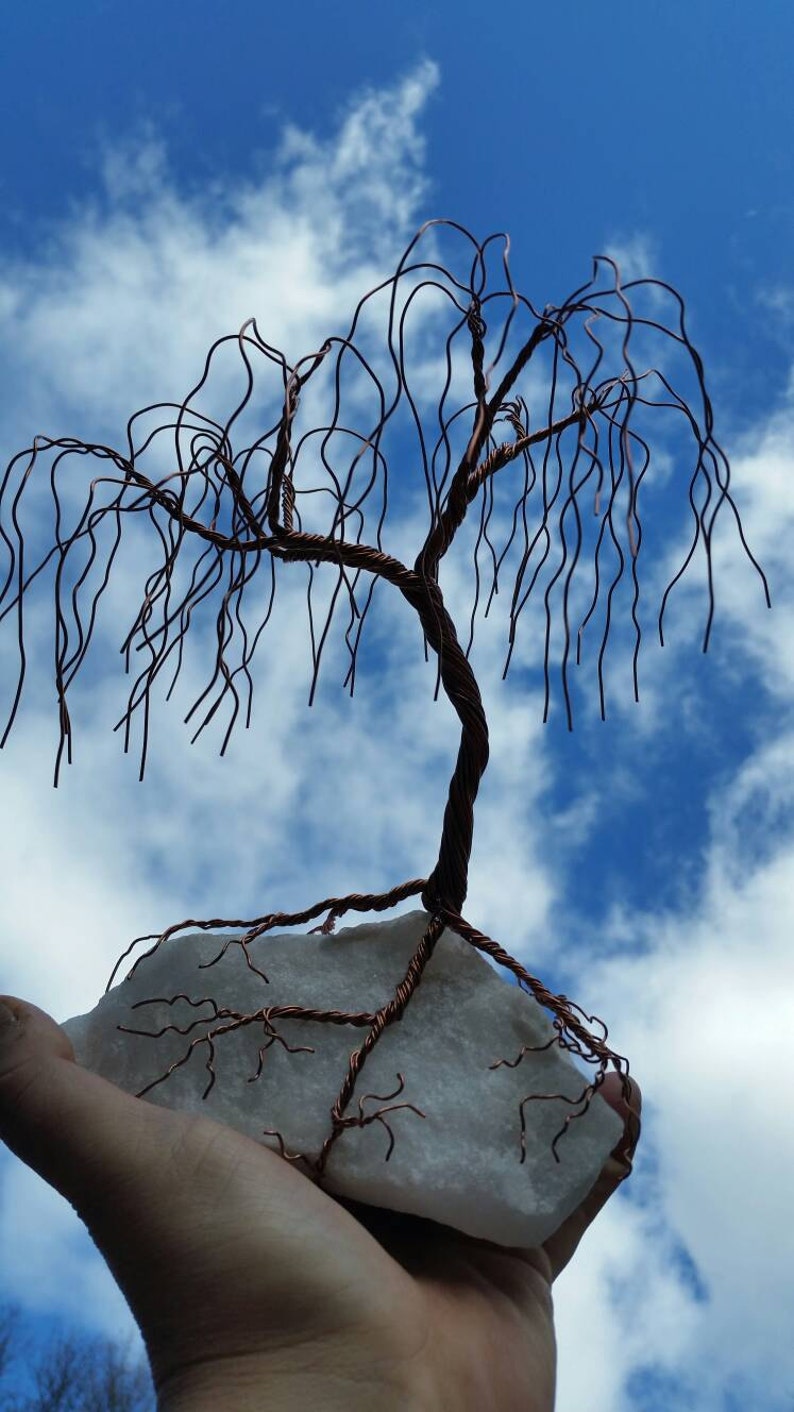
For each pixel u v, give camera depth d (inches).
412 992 18.2
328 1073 18.1
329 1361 16.6
